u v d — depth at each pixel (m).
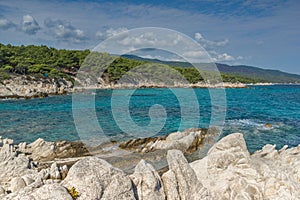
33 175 8.11
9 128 22.55
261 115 31.56
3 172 10.07
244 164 8.82
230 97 57.31
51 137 19.06
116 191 5.67
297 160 10.18
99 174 5.71
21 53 76.38
